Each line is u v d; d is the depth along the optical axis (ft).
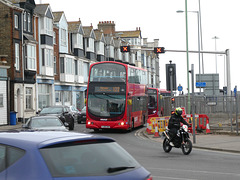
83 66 212.64
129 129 106.01
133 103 108.88
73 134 19.33
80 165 17.02
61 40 190.80
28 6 158.81
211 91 122.83
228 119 93.04
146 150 64.64
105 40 250.57
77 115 151.94
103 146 18.62
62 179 16.25
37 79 166.61
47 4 172.96
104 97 101.55
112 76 102.12
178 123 60.64
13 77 147.54
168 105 142.82
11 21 147.95
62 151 17.35
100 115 101.09
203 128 95.76
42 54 171.12
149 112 156.15
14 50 148.56
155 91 157.07
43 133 19.60
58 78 187.21
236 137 83.66
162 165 47.78
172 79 118.21
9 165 17.19
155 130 90.17
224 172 42.68
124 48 128.16
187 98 119.24
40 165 16.53
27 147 17.31
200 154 59.57
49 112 113.09
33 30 165.27
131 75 106.63
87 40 222.28
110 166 17.48
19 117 152.05
